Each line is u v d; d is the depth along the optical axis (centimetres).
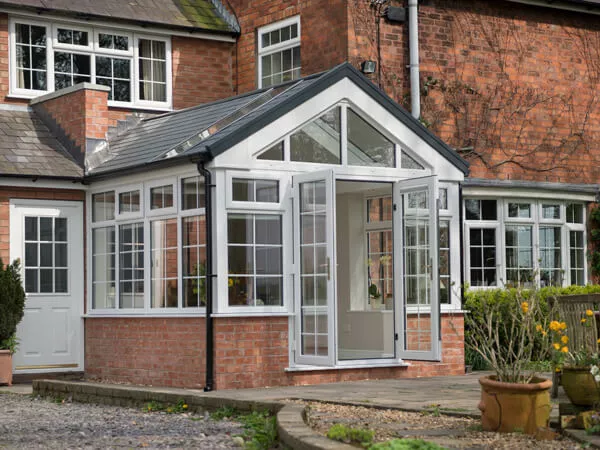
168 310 1303
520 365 809
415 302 1313
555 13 1820
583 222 1816
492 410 786
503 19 1758
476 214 1683
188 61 1805
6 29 1641
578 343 941
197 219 1266
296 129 1291
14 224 1462
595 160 1856
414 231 1323
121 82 1748
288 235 1277
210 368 1208
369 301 1448
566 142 1819
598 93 1866
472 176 1702
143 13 1755
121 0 1769
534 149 1778
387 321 1398
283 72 1738
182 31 1783
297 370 1262
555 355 895
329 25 1630
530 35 1788
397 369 1345
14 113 1623
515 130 1758
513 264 1712
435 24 1683
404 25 1655
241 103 1419
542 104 1792
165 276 1320
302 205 1266
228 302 1224
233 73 1845
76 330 1500
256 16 1792
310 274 1247
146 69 1770
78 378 1488
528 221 1734
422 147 1380
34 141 1553
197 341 1245
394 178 1355
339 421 854
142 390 1126
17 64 1653
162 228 1330
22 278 1465
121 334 1398
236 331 1225
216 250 1220
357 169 1326
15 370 1450
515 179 1752
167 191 1325
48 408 1147
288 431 728
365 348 1445
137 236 1383
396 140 1366
